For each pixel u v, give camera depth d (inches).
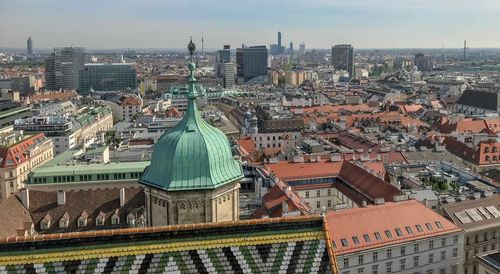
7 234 4392.2
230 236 1583.4
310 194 6550.2
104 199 5049.2
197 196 2111.2
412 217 4650.6
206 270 1535.4
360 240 4343.0
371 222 4498.0
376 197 5625.0
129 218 4859.7
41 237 1487.5
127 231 1534.2
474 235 4938.5
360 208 4645.7
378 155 7465.6
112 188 5615.2
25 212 4867.1
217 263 1549.0
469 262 4950.8
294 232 1622.8
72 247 1496.1
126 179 5994.1
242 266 1558.8
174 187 2073.1
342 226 4404.5
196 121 2182.6
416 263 4544.8
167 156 2122.3
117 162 6653.5
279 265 1578.5
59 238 1494.8
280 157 7691.9
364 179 6151.6
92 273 1478.8
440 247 4638.3
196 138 2137.1
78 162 6820.9
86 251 1496.1
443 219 4749.0
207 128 2210.9
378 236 4414.4
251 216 5147.6
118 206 5007.4
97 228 4869.6
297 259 1595.7
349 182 6343.5
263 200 5329.7
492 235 5044.3
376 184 5866.1
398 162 7367.1
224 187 2178.9
